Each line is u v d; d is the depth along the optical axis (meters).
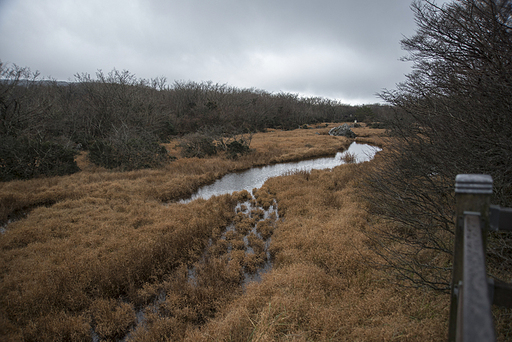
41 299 4.86
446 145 3.64
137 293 5.23
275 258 6.41
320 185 11.80
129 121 22.23
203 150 19.83
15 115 15.73
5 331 4.12
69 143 16.20
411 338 3.04
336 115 67.00
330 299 4.37
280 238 7.12
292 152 21.88
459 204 1.39
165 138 26.08
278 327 3.70
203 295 4.93
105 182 12.10
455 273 1.43
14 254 6.38
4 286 5.19
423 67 4.19
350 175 12.59
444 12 3.35
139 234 7.40
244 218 8.97
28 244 6.87
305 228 7.29
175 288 5.23
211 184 13.89
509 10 2.53
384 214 5.61
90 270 5.64
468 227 1.27
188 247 6.86
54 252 6.56
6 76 14.77
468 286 1.04
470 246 1.19
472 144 3.38
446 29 3.49
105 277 5.40
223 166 16.88
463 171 3.35
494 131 3.01
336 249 5.79
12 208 9.38
